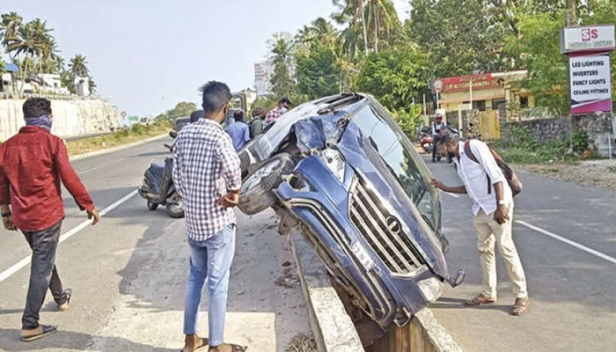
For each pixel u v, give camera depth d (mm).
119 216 10508
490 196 5504
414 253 4398
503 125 26109
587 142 19250
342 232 4176
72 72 126375
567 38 18844
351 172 4328
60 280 5930
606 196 11562
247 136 9828
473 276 6633
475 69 41438
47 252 4676
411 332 4469
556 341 4812
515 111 29719
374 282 4258
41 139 4605
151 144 49844
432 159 20531
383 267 4270
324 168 4289
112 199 12898
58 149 4656
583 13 23047
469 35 40844
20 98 65812
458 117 29750
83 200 4773
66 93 95938
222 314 4129
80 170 22844
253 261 6980
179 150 4098
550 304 5656
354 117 5191
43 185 4602
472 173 5570
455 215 10266
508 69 37719
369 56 38156
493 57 40812
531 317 5355
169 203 10094
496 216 5406
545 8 35094
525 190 13086
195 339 4305
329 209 4168
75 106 85688
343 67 54906
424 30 44562
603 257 7145
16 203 4559
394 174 5012
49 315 5270
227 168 3939
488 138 27391
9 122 56156
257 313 5238
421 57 37250
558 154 19797
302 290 5664
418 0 49156
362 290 4273
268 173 4656
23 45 98562
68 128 80875
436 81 33938
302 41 74688
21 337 4742
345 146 4512
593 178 14188
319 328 4137
